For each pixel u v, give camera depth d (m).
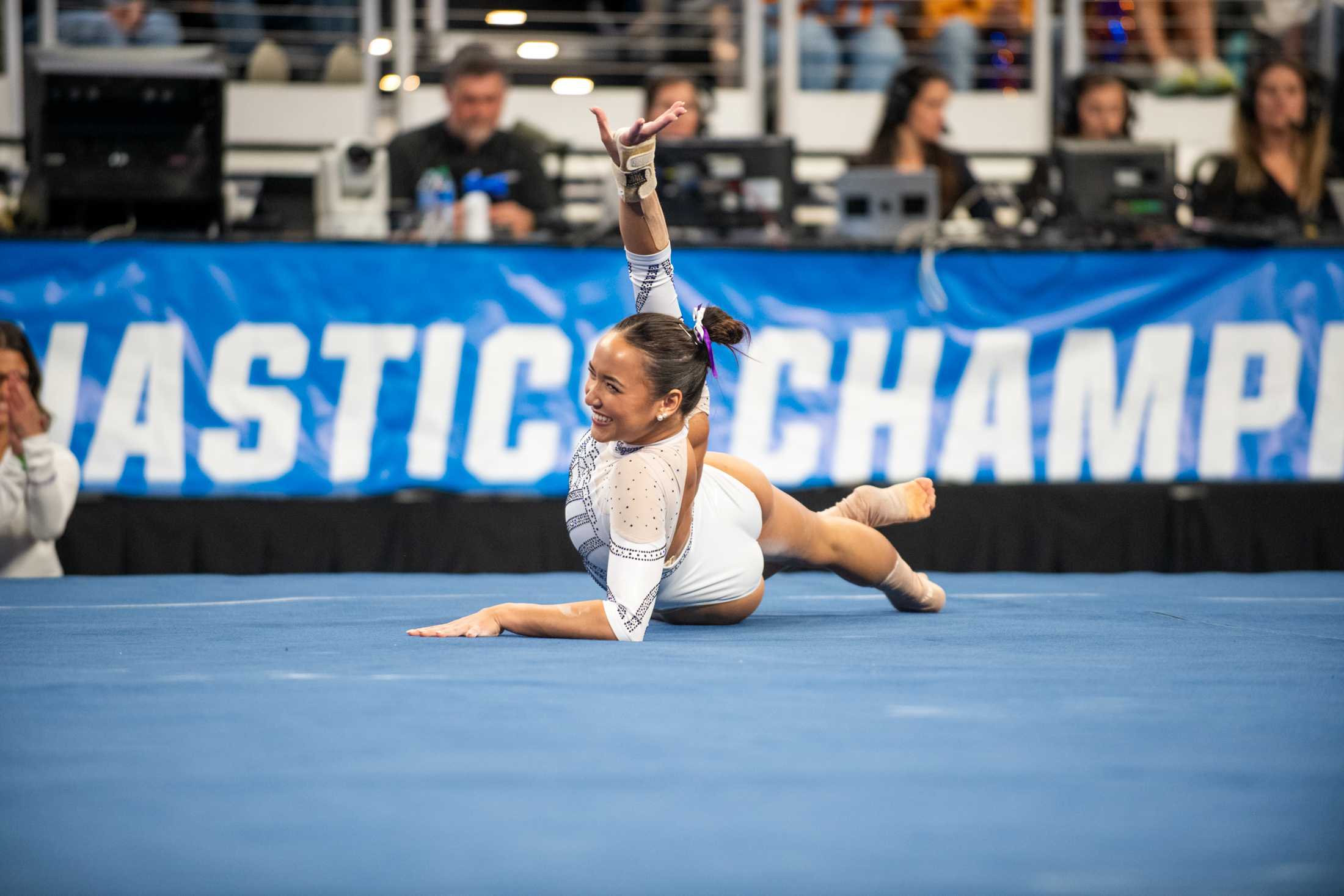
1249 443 15.84
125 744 4.88
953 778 4.46
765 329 15.35
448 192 16.16
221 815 3.97
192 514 14.66
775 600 11.63
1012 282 15.65
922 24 24.39
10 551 14.13
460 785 4.31
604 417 8.26
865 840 3.76
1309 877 3.46
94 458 14.47
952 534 15.53
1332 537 15.86
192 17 23.14
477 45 17.50
